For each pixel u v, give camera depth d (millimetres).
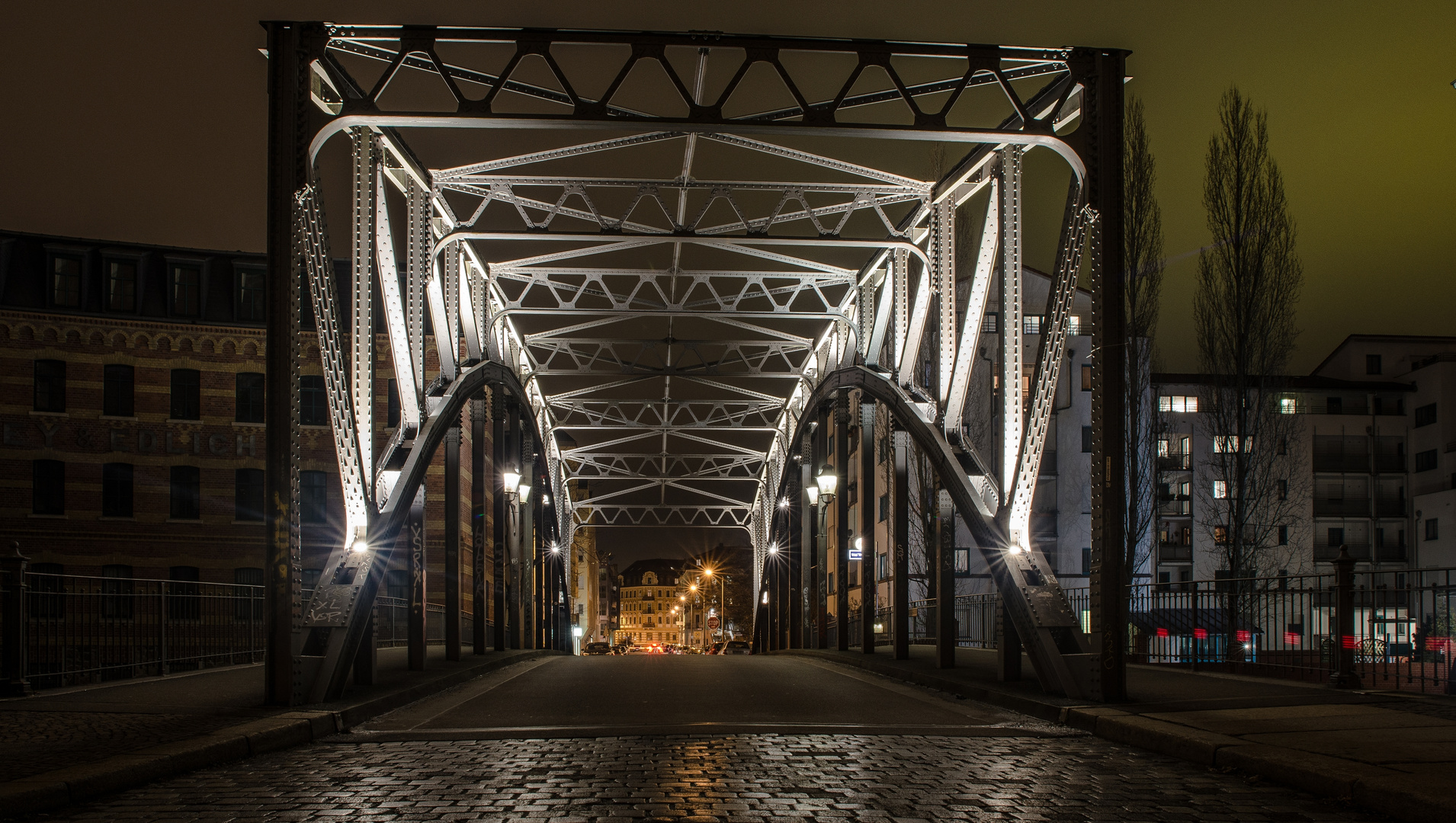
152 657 28859
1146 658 17516
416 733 9398
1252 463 28422
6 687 11383
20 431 33000
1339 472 49688
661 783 6965
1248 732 8172
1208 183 27297
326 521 34844
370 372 12406
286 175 10789
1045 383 12078
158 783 7027
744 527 58875
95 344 34219
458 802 6395
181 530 34125
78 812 6070
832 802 6348
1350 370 53719
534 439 29391
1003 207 13297
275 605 10430
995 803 6316
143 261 35188
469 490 37969
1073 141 11422
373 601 12344
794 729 9664
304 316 35438
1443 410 48844
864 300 23188
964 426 15492
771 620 33688
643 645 192250
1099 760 7973
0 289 33531
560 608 43344
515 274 23453
